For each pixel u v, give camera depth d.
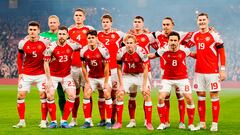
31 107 36.38
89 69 23.67
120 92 22.69
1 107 36.38
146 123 22.62
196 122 26.11
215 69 22.20
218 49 22.28
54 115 22.91
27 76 23.25
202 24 22.30
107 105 23.00
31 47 22.80
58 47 22.72
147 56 22.45
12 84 79.81
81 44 25.28
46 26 114.12
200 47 22.38
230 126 23.84
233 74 91.69
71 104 22.92
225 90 64.25
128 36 22.31
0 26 111.06
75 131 21.33
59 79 23.14
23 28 111.69
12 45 105.00
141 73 23.06
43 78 23.25
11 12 115.50
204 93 22.62
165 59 22.28
